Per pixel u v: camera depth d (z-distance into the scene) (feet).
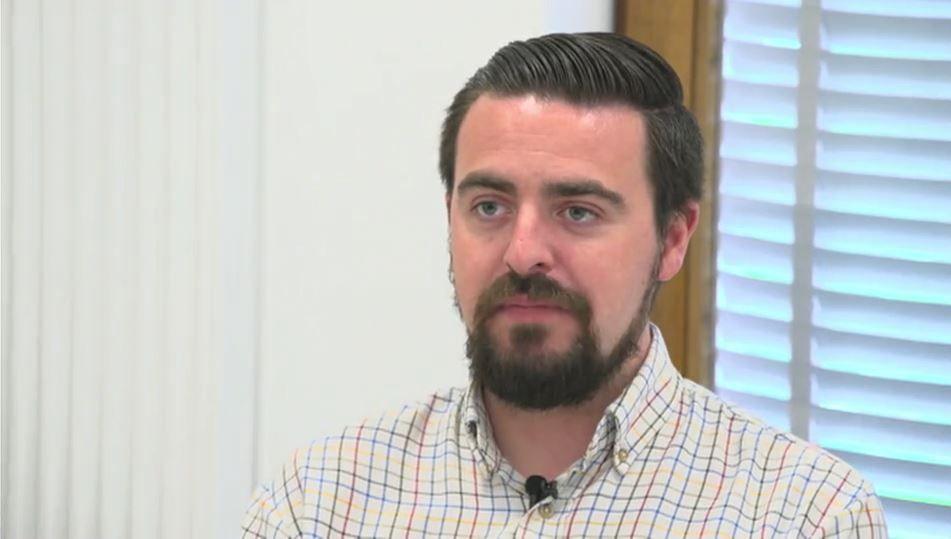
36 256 9.42
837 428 8.28
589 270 5.35
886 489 8.19
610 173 5.40
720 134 8.41
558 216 5.41
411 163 8.54
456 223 5.52
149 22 8.87
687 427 5.74
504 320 5.37
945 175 7.93
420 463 5.93
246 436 9.02
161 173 8.95
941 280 7.99
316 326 8.87
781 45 8.21
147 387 9.11
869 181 8.08
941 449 8.07
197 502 9.02
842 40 8.07
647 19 8.47
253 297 8.96
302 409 8.93
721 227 8.47
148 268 9.03
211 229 8.79
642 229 5.50
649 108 5.56
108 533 9.32
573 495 5.64
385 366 8.71
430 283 8.55
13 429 9.57
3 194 9.43
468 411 5.76
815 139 8.18
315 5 8.70
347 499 5.93
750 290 8.42
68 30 9.14
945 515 8.08
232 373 8.91
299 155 8.81
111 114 9.03
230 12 8.68
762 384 8.43
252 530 6.04
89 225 9.18
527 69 5.51
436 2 8.42
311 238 8.82
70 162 9.23
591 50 5.57
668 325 8.56
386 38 8.54
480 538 5.68
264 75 8.87
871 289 8.14
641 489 5.62
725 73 8.37
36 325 9.48
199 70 8.73
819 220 8.21
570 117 5.42
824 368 8.27
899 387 8.13
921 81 7.93
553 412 5.65
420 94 8.49
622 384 5.70
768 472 5.60
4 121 9.39
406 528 5.80
